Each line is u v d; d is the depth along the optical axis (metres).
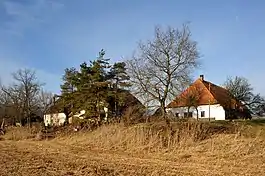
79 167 19.50
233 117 59.50
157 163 22.22
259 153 24.67
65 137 41.97
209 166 20.95
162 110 37.81
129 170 18.81
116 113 47.12
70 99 52.53
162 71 39.88
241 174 18.23
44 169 18.67
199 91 58.03
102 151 29.83
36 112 75.94
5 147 33.59
